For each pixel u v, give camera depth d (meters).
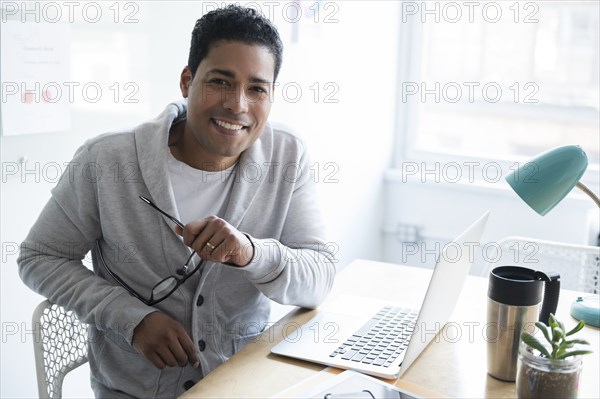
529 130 2.82
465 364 1.18
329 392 1.03
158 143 1.33
